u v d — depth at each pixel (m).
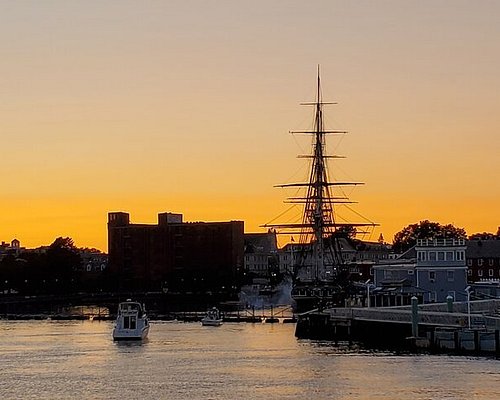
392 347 174.25
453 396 120.12
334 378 135.75
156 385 134.62
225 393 127.12
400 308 199.50
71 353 177.75
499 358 151.12
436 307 198.38
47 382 139.00
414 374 136.12
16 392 130.75
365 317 187.62
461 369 139.38
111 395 127.38
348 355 161.62
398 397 120.62
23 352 180.00
